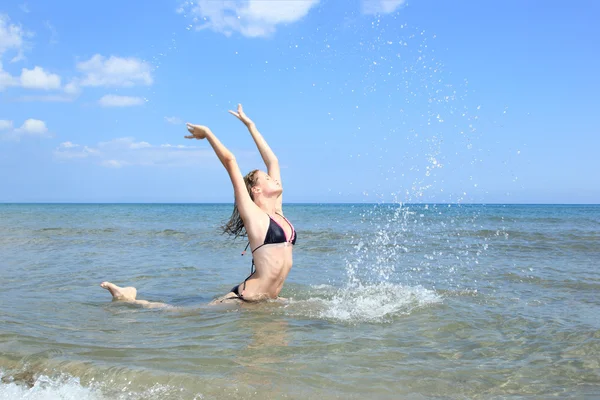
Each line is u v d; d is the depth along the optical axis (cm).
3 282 638
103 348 329
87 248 1088
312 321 409
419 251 976
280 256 479
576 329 378
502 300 494
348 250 1014
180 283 641
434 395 254
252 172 515
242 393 254
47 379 277
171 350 325
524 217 2608
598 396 253
